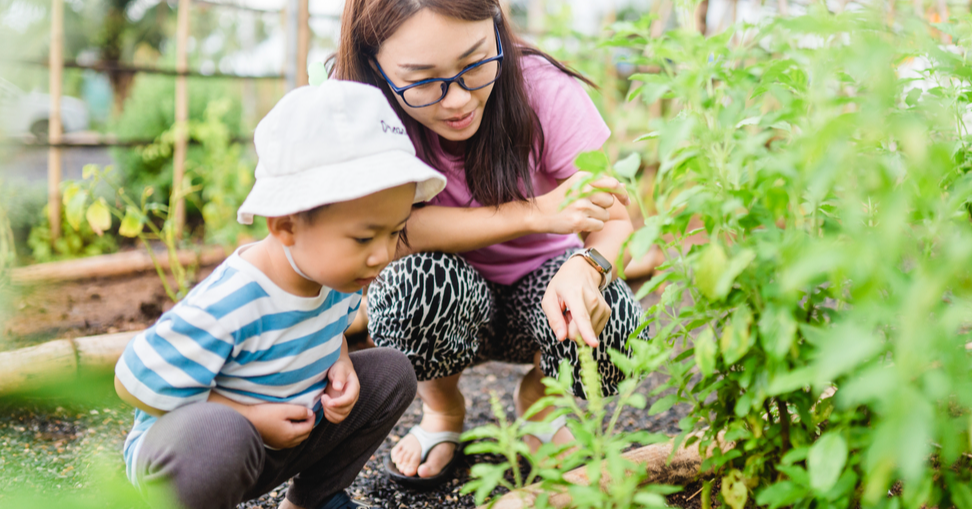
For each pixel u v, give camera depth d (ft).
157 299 9.82
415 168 3.75
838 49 2.98
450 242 5.22
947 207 3.04
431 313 5.15
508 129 5.11
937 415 3.10
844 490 3.18
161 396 3.76
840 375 3.23
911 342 2.39
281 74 13.10
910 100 3.91
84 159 22.41
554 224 5.05
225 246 12.61
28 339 7.78
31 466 5.17
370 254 3.79
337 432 4.55
